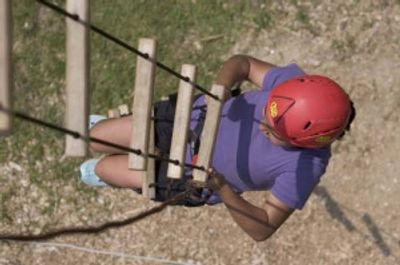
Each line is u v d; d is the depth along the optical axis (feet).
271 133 15.64
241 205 15.76
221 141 16.56
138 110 13.24
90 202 24.35
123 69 24.73
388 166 24.06
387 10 24.98
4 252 24.29
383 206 23.89
